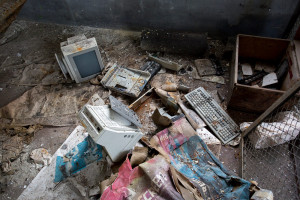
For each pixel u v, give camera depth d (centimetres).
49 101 318
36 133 291
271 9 328
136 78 317
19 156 273
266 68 337
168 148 255
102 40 396
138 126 221
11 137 287
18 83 342
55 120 300
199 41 347
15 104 313
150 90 301
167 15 373
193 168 244
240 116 298
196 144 259
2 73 354
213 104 298
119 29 411
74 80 339
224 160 266
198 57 361
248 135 269
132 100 313
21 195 244
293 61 286
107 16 396
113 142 208
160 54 365
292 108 276
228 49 353
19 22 423
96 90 327
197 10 355
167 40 353
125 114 210
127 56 369
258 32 362
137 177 212
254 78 323
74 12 400
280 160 262
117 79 318
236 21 356
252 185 220
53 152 276
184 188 209
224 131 279
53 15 411
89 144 264
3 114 305
